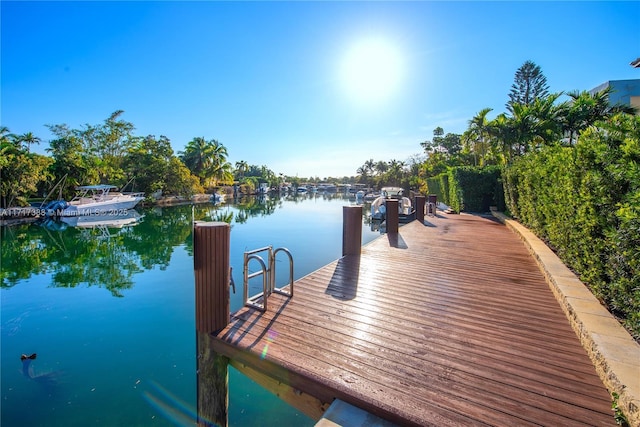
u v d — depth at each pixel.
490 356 2.10
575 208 3.31
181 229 13.98
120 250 9.77
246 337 2.36
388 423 1.59
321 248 9.43
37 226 14.65
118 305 5.35
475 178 12.70
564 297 2.82
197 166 37.69
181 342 4.09
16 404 2.94
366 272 4.21
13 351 3.88
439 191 20.73
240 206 26.45
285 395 2.05
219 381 2.40
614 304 2.43
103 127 27.77
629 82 14.12
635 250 2.06
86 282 6.62
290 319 2.69
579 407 1.59
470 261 4.82
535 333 2.44
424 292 3.41
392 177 41.94
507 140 13.94
